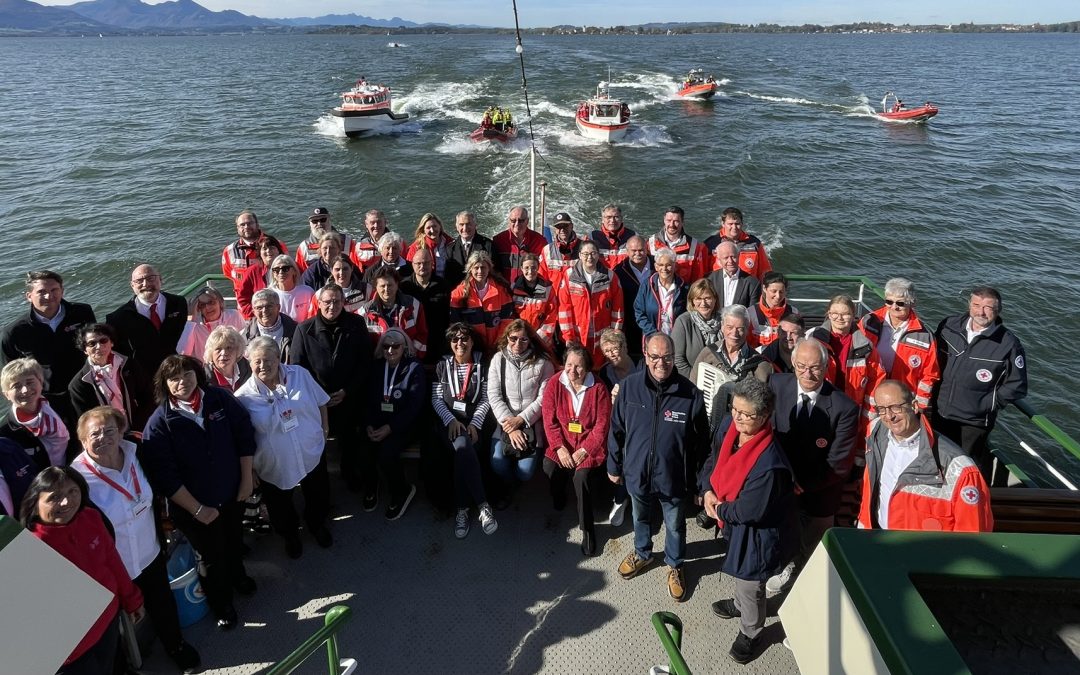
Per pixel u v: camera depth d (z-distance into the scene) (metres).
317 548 4.59
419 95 52.16
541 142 34.50
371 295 5.63
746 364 4.41
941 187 26.42
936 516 3.25
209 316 5.34
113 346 4.47
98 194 25.67
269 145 34.62
